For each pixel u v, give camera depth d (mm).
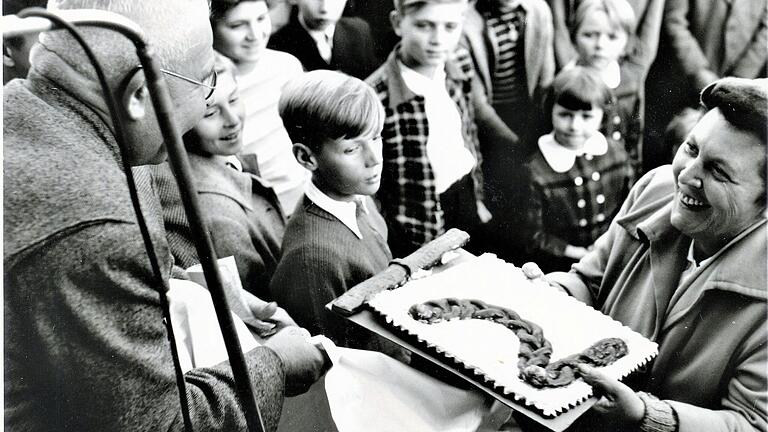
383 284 1279
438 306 1243
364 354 1236
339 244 1499
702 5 1593
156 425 829
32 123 764
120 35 779
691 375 1393
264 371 993
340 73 1460
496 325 1220
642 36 1607
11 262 736
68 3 814
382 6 1503
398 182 1631
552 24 1585
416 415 1199
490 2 1562
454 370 1138
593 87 1596
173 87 854
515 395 1083
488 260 1400
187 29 846
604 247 1575
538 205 1685
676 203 1423
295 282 1521
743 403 1327
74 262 753
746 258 1339
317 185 1496
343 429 1175
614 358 1192
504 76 1621
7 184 732
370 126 1438
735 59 1629
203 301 1207
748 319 1332
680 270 1434
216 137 1434
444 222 1665
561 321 1255
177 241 1372
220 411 903
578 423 1221
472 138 1662
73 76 784
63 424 812
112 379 788
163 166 1337
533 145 1656
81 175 768
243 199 1488
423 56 1541
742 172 1321
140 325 799
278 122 1515
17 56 1108
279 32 1478
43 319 763
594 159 1656
